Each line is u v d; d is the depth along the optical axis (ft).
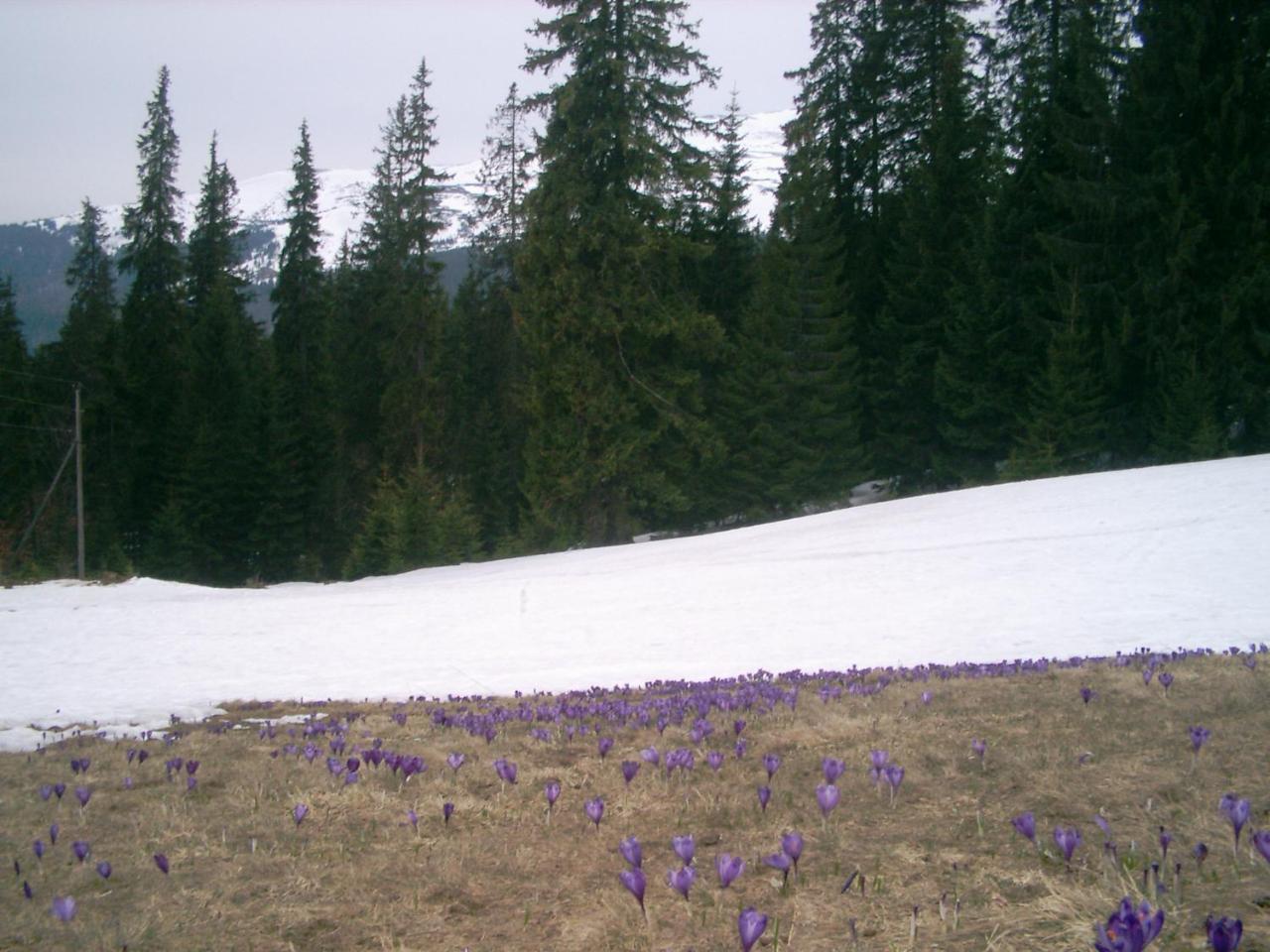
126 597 85.40
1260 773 16.94
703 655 47.19
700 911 12.88
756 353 148.87
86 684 43.83
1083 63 130.72
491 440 190.49
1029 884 12.89
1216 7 120.98
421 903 13.96
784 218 154.51
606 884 14.32
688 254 135.64
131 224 191.11
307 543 189.78
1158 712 22.04
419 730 28.30
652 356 137.28
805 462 144.97
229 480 177.99
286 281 199.93
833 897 12.94
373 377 194.29
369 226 210.59
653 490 136.15
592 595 71.31
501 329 200.64
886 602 59.00
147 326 189.98
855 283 165.27
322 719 32.19
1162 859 12.69
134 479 185.37
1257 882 12.25
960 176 150.92
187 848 16.98
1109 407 129.49
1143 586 55.47
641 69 131.03
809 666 42.29
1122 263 128.26
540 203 129.90
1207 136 119.96
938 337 148.97
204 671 47.42
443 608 69.72
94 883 15.37
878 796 17.58
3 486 173.27
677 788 19.22
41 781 22.95
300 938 12.87
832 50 172.86
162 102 191.52
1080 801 16.25
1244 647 38.22
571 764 21.98
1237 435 123.54
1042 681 27.68
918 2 160.66
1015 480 124.88
